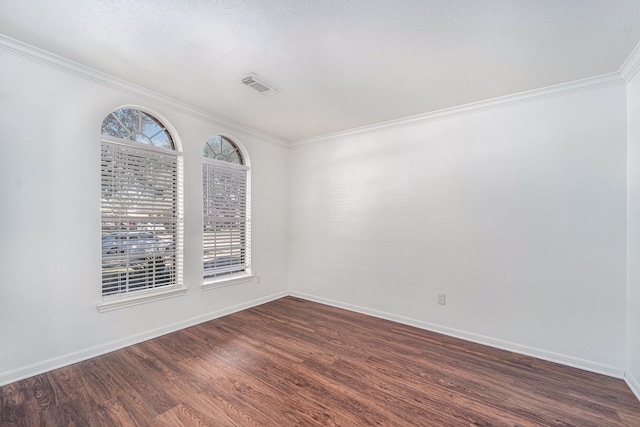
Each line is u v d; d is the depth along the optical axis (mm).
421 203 3180
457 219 2947
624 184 2207
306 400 1888
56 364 2195
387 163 3445
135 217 2701
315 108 3057
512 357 2508
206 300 3285
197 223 3182
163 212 2904
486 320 2773
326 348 2639
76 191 2295
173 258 3010
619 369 2197
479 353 2576
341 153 3854
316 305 3938
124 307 2594
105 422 1667
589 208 2328
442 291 3027
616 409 1819
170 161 2971
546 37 1830
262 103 2943
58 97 2195
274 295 4180
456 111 2941
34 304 2096
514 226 2648
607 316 2256
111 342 2506
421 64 2178
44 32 1850
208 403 1847
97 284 2414
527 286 2580
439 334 3000
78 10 1636
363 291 3621
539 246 2529
